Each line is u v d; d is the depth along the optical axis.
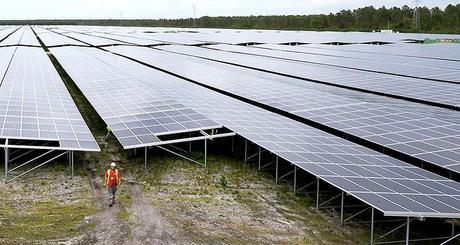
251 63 75.00
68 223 21.06
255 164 30.58
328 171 23.20
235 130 30.52
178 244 19.44
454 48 101.50
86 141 28.06
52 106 36.16
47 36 158.75
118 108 36.12
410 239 20.94
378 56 85.44
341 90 49.78
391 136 29.95
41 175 26.89
